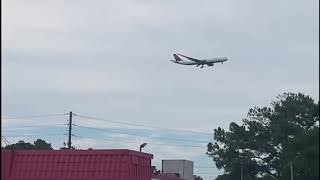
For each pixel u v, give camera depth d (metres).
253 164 81.44
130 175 24.14
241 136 83.12
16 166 24.58
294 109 69.06
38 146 76.00
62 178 24.17
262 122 80.75
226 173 86.06
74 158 24.38
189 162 70.00
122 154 24.05
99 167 24.06
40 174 24.39
